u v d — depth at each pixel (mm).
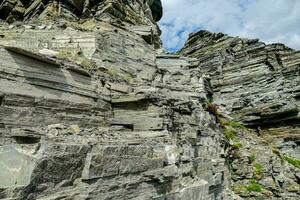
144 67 28750
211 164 24312
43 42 23922
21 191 9016
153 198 13719
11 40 23281
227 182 32125
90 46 24406
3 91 12383
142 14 47750
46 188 9875
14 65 13070
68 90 15461
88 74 16875
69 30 25625
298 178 36031
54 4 34500
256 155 38594
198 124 24562
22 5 37969
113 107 18391
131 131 17656
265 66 66812
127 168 12711
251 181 34719
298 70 62219
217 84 69062
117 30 29984
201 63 75812
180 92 28266
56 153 10453
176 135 20141
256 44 71188
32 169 9484
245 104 62625
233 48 74875
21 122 12688
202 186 17797
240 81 67250
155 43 42125
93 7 37625
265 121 54781
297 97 59125
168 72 31406
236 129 44719
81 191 10875
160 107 18297
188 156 19062
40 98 13805
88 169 11070
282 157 42219
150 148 14609
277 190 33562
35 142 11320
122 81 20703
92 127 16281
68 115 15016
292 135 52031
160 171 14336
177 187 15438
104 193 11555
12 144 10742
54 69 14898
